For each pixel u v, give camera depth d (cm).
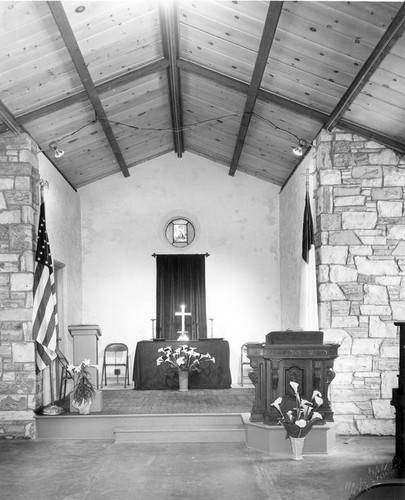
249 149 859
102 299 966
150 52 613
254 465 521
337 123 644
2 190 648
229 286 972
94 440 627
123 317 963
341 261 651
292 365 580
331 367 595
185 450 579
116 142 816
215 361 844
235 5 493
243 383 923
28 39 490
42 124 661
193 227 980
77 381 655
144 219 980
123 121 763
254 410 595
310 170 734
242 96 677
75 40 508
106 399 750
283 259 941
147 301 966
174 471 504
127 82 638
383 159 659
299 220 812
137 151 915
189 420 641
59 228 825
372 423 631
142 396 774
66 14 476
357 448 578
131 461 538
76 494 443
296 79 583
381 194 656
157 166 988
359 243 652
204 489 452
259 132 774
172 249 975
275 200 985
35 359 641
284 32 505
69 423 637
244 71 607
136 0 502
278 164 874
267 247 980
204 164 988
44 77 561
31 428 630
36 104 609
